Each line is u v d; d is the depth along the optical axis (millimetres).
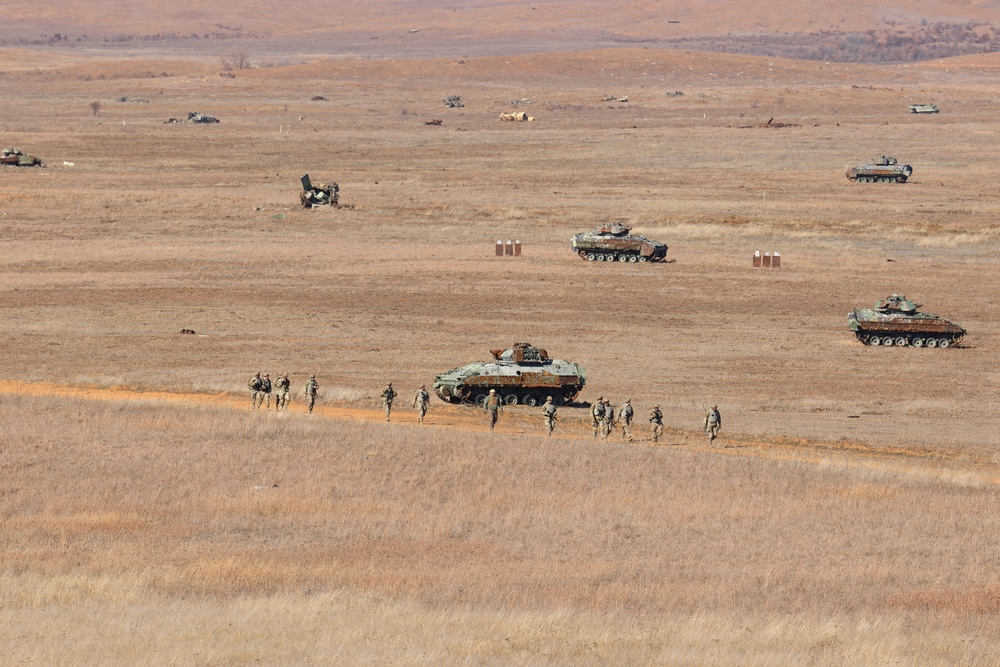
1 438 141375
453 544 107062
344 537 108938
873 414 186750
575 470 136875
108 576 92812
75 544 103812
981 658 74938
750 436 165875
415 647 72438
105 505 118312
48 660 68312
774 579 97062
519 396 187375
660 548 107312
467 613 82688
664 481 133125
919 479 138625
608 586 93438
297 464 135875
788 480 135250
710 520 117688
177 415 158750
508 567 99500
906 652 75875
